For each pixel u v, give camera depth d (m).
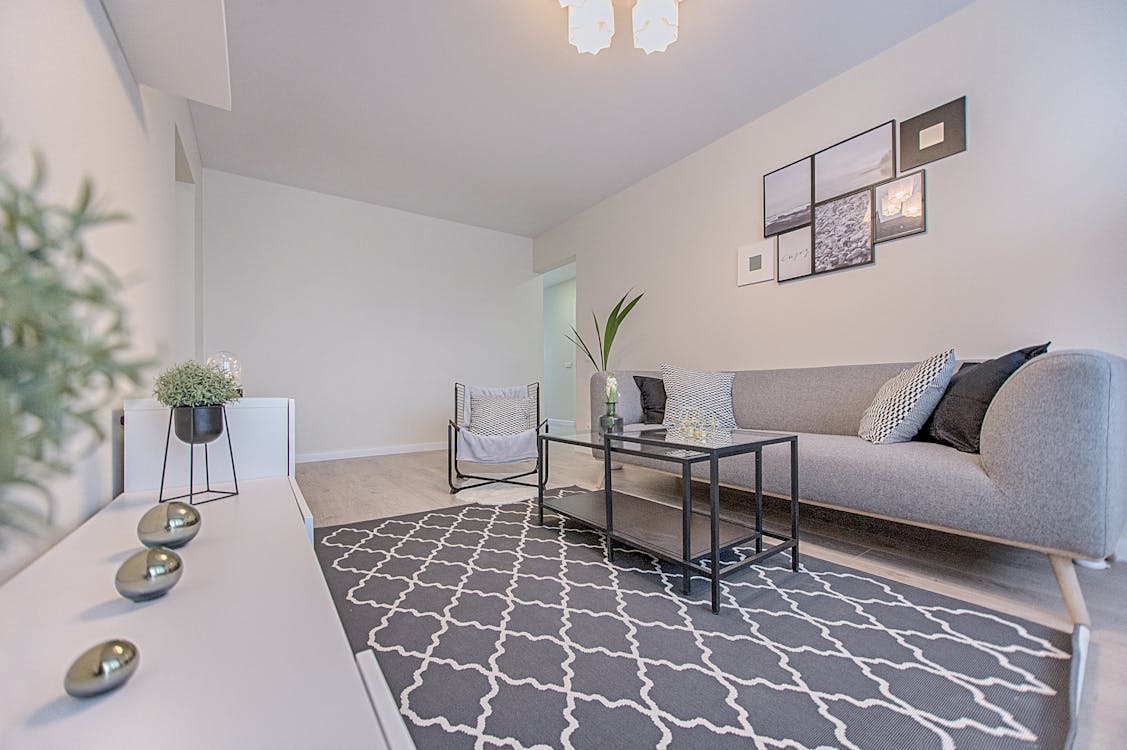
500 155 3.72
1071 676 1.08
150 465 1.39
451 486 3.09
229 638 0.59
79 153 1.09
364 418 4.68
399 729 0.47
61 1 0.99
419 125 3.27
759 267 3.20
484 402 3.66
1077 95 1.95
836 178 2.77
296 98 2.95
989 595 1.51
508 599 1.52
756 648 1.23
